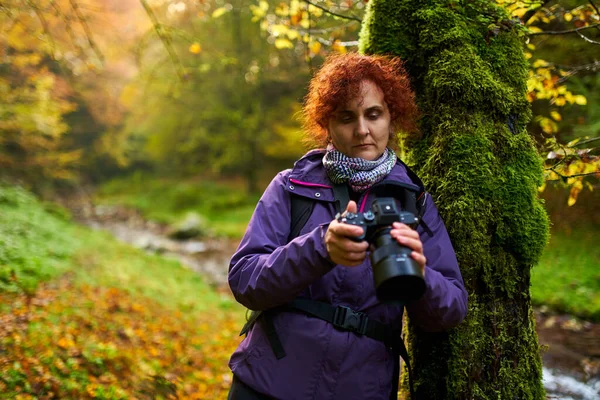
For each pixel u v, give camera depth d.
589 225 7.54
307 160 1.65
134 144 23.36
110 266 7.91
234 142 19.67
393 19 1.91
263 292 1.43
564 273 7.36
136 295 6.65
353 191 1.58
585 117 5.74
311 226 1.54
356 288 1.49
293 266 1.38
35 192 14.37
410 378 1.61
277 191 1.62
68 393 3.30
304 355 1.47
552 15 2.90
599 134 5.24
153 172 26.44
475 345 1.69
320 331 1.47
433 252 1.53
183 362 4.89
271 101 18.61
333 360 1.46
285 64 13.23
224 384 4.71
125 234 14.92
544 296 7.00
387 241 1.22
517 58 1.85
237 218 17.47
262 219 1.58
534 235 1.72
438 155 1.77
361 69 1.55
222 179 24.70
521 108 1.84
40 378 3.30
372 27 1.96
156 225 16.84
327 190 1.56
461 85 1.73
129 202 20.66
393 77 1.60
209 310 7.41
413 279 1.22
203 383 4.55
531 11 2.47
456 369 1.69
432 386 1.77
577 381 4.93
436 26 1.81
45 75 8.39
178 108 19.31
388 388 1.54
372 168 1.54
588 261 7.36
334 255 1.27
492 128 1.75
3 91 8.02
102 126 18.55
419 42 1.86
